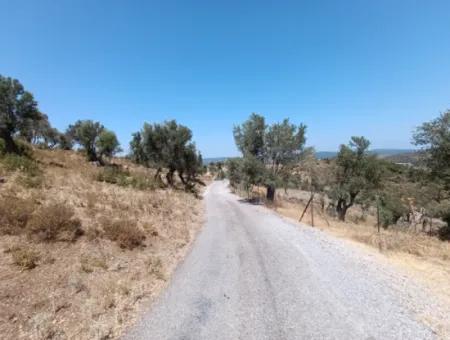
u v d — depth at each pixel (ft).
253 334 15.48
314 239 39.78
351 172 98.07
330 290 21.80
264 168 94.02
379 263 30.58
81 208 34.53
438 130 60.70
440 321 18.02
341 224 64.39
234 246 34.04
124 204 41.19
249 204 85.46
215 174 355.56
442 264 32.53
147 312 17.38
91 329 14.88
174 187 103.19
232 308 18.37
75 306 16.53
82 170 74.13
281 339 15.11
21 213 24.94
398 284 24.17
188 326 16.01
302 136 96.53
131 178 75.15
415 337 15.87
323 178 100.37
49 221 24.26
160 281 22.26
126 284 20.33
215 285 21.98
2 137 75.56
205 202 87.30
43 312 15.37
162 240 32.42
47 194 36.63
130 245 27.12
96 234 26.84
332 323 16.92
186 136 111.34
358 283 23.57
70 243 24.00
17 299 15.75
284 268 26.50
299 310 18.40
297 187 165.89
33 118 82.64
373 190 95.50
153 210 43.93
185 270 25.05
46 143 166.30
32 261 19.51
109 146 134.51
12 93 77.05
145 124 106.42
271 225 49.49
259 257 29.76
